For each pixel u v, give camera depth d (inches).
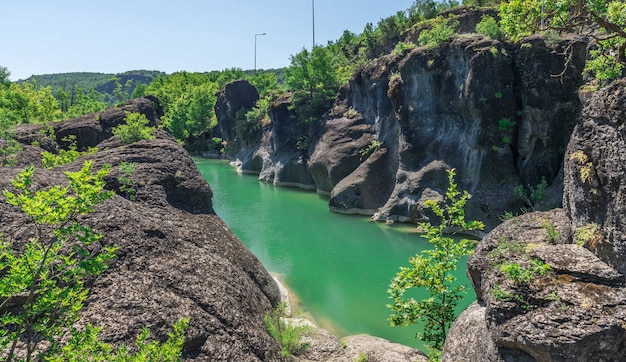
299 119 1911.9
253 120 2338.8
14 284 212.4
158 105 1526.8
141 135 804.0
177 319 390.6
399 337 617.0
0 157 674.2
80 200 222.2
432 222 1077.1
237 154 2571.4
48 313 245.1
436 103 1152.2
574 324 264.7
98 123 1195.9
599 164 315.6
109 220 470.3
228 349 398.6
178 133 3191.4
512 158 1022.4
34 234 394.0
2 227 392.2
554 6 400.8
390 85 1263.5
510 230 402.3
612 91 310.3
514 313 289.7
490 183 1021.2
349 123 1593.3
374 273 856.9
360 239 1066.7
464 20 1539.1
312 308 713.0
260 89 3339.1
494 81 994.1
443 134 1145.4
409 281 430.6
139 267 434.6
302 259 942.4
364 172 1359.5
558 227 383.6
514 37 440.1
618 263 296.8
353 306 717.3
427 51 1146.0
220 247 577.0
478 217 1012.5
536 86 962.1
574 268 298.7
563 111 951.0
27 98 1966.0
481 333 350.3
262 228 1187.3
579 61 912.9
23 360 230.4
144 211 546.6
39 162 744.3
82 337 245.3
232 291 479.5
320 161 1601.9
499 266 334.0
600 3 389.4
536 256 325.4
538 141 991.6
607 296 275.7
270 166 1972.2
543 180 952.9
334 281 822.5
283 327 510.9
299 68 1899.6
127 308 380.8
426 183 1134.4
